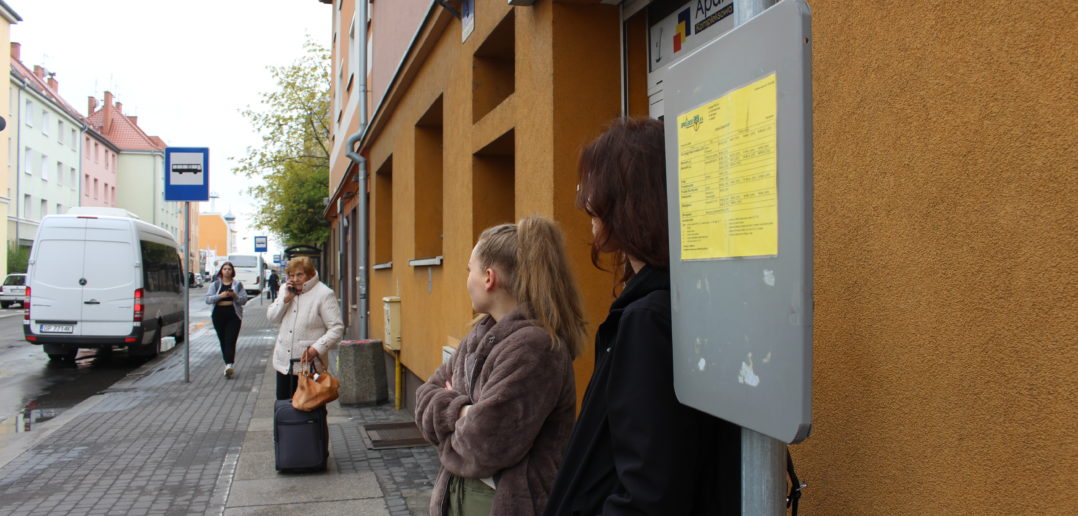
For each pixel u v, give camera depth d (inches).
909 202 63.7
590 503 55.1
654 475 48.4
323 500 196.1
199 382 438.6
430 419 88.5
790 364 39.6
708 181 47.3
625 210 57.1
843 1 73.1
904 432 63.9
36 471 231.3
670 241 51.9
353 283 687.1
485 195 214.8
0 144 1656.0
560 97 154.1
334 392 221.5
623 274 66.2
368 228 522.0
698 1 130.9
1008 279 53.4
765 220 41.8
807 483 77.9
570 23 154.8
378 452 249.1
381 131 430.3
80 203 2215.8
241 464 234.7
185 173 421.4
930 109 61.4
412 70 311.0
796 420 39.0
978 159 56.3
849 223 71.8
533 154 164.9
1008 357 53.4
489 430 80.7
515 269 88.3
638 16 155.2
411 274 327.0
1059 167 49.4
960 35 58.3
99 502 199.2
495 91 216.5
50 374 504.1
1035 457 51.1
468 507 85.0
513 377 81.2
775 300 40.9
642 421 49.5
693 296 48.8
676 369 50.5
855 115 71.2
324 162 1205.7
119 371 517.0
